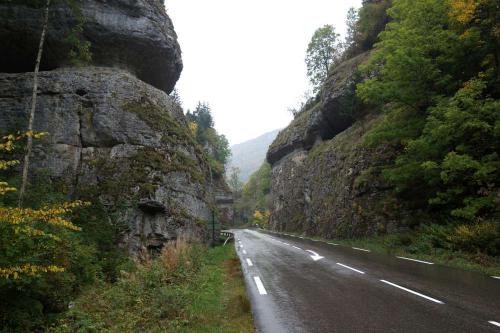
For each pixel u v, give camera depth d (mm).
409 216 21375
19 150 17141
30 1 21703
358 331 5977
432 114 18234
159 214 19141
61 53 22812
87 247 11711
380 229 23047
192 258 13398
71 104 20531
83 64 23219
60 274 8344
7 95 20375
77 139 19938
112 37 23406
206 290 9523
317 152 43812
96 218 16016
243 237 39188
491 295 8086
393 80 21109
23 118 19750
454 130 15914
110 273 11945
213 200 29906
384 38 22281
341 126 43375
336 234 29406
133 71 25141
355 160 29734
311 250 20453
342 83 38938
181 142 23484
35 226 8383
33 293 7320
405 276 10891
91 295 9133
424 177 18531
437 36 18609
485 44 18047
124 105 21250
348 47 49906
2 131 18156
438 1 19125
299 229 45594
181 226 19891
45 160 18656
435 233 16453
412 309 7117
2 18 21484
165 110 24094
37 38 22031
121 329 6637
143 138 20781
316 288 9648
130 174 19141
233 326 6543
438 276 10742
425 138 17203
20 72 23609
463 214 15039
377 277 10852
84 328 6574
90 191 18234
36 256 7230
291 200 51875
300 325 6473
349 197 28891
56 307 7672
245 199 114688
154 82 27656
